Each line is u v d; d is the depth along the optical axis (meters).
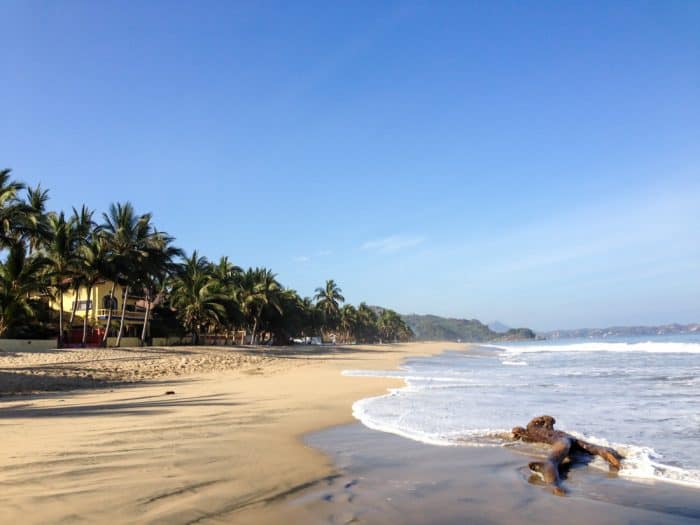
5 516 4.16
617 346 67.38
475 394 14.56
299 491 5.28
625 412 10.97
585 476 6.09
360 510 4.71
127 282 44.78
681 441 7.97
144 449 6.98
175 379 22.09
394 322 171.25
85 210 43.59
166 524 4.14
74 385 19.59
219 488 5.22
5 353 29.69
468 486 5.59
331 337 135.75
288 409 11.53
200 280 55.47
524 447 7.67
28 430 8.59
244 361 33.31
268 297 70.06
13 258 35.91
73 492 4.88
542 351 68.38
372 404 12.43
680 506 4.95
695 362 29.83
